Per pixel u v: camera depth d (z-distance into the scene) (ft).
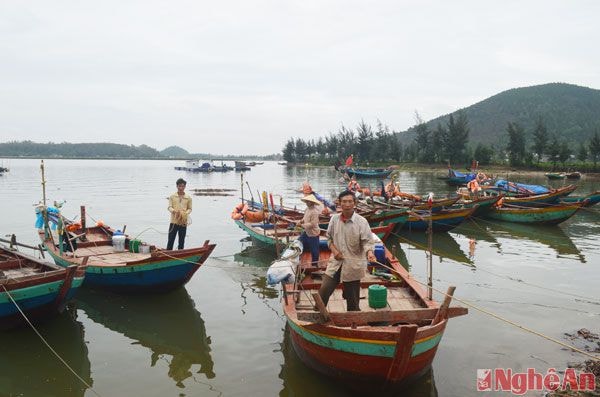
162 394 22.29
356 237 22.79
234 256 51.06
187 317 32.45
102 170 312.91
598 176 211.82
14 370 25.00
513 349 26.73
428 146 290.76
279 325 30.71
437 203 66.28
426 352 21.03
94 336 29.50
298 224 46.26
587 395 21.62
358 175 203.51
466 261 48.75
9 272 33.27
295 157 424.87
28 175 227.40
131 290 35.78
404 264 47.60
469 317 31.76
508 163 256.93
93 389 22.88
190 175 246.06
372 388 21.49
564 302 34.94
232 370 24.58
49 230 41.52
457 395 21.79
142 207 96.07
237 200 114.42
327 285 23.73
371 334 20.04
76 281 30.35
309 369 24.30
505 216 75.41
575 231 68.03
